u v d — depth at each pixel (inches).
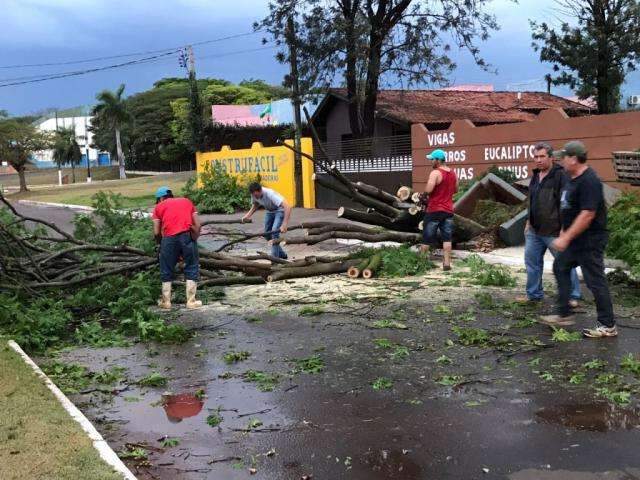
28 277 354.0
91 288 359.9
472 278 390.9
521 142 613.3
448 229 411.5
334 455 167.6
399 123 1016.2
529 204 309.6
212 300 366.0
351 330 287.4
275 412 198.4
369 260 411.8
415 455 165.2
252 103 2635.3
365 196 438.3
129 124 2940.5
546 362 231.3
